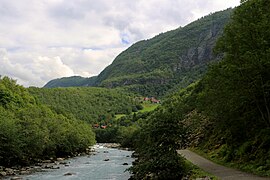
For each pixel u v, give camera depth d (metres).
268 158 24.64
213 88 30.23
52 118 96.94
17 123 67.81
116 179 41.16
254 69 23.86
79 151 93.69
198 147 52.22
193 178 24.20
